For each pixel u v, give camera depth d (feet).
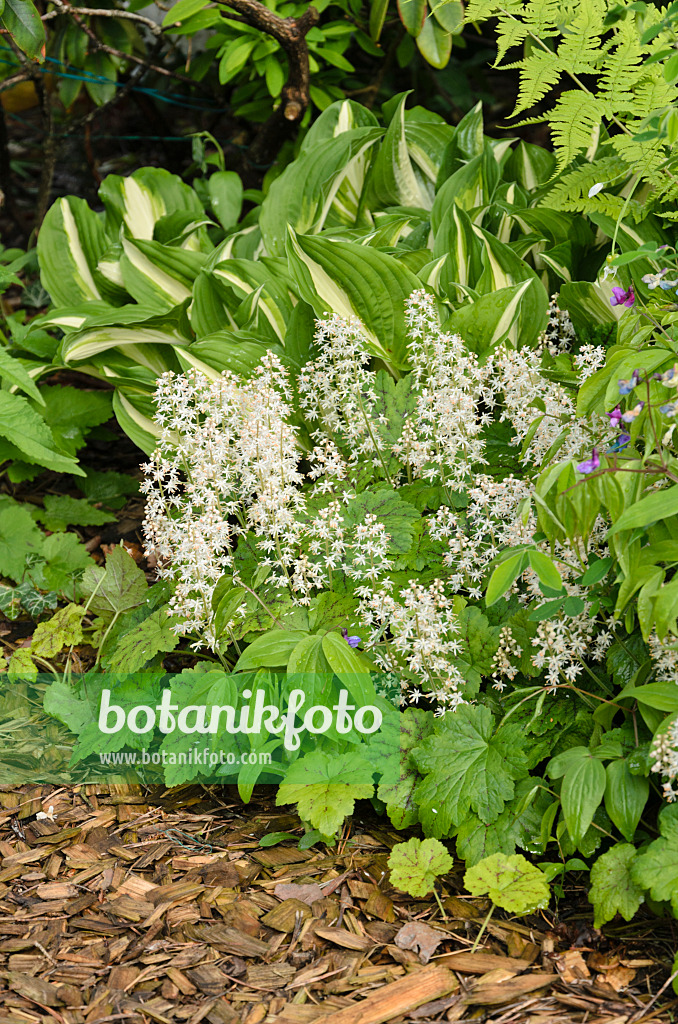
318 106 9.09
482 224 8.00
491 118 11.99
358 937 6.65
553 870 6.68
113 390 8.32
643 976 6.54
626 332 6.92
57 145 10.39
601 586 6.85
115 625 7.44
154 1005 6.50
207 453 7.18
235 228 8.76
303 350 7.64
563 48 7.20
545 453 7.02
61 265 8.39
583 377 7.14
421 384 7.48
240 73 9.54
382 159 8.22
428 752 6.82
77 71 9.93
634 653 6.83
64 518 8.04
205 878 6.81
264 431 7.05
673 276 7.11
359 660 6.95
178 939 6.66
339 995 6.52
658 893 6.46
